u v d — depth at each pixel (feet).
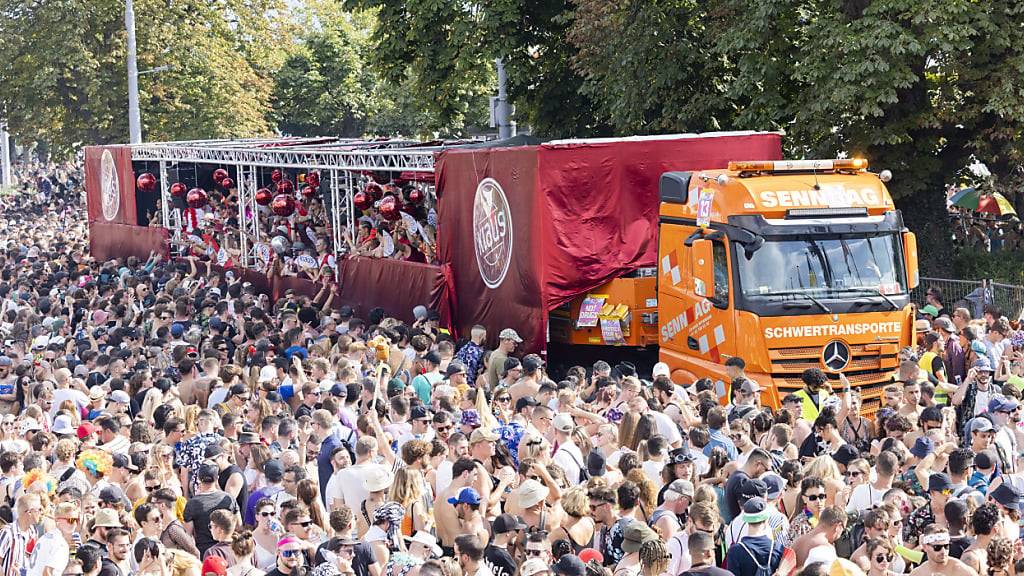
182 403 94.38
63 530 63.16
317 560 56.85
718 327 103.96
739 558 56.24
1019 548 55.98
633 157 117.50
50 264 206.49
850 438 86.38
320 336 124.26
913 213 154.20
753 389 85.30
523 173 117.50
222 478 69.62
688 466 65.51
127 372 104.99
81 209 364.58
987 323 105.91
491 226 124.36
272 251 178.09
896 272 103.55
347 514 56.85
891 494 61.00
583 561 54.34
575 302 120.98
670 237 112.06
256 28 363.97
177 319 139.74
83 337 129.80
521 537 57.41
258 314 137.69
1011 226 162.20
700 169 119.85
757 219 101.30
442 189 134.31
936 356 97.50
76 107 331.36
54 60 316.19
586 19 160.76
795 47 148.46
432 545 56.75
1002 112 135.23
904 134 142.51
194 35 333.21
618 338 118.42
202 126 331.57
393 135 402.31
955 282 138.31
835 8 139.74
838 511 55.62
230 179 197.77
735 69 160.76
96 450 72.49
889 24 130.82
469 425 73.77
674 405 82.53
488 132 319.68
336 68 401.70
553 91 192.54
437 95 195.62
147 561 55.77
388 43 196.65
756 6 142.51
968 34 131.13
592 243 116.98
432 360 98.32
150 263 201.36
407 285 142.72
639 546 54.85
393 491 63.62
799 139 148.87
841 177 105.19
